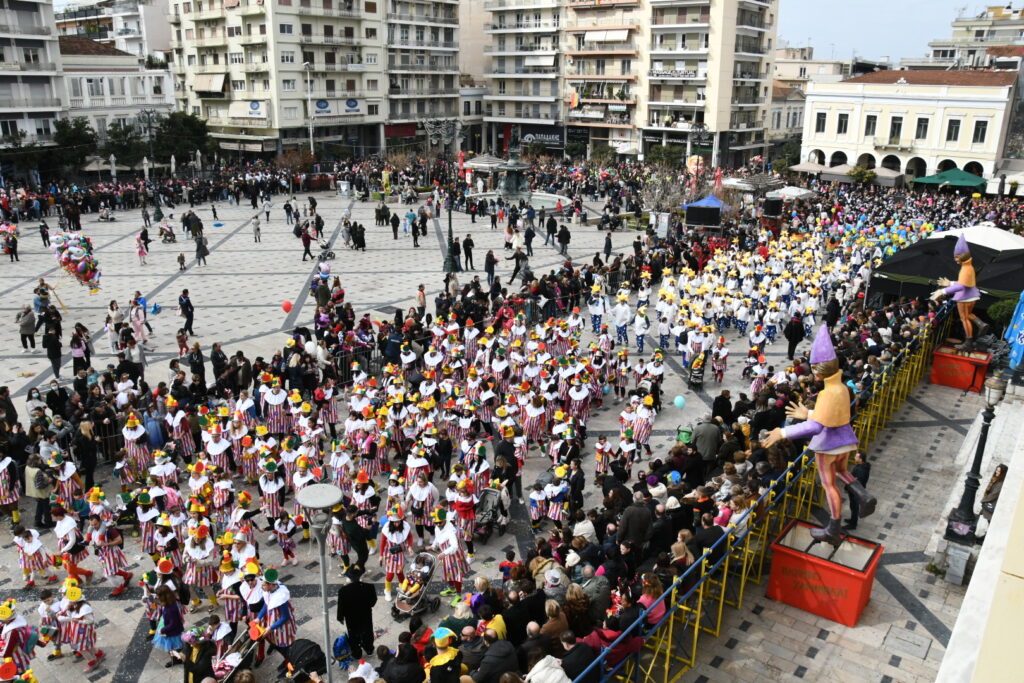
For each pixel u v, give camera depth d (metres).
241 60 71.00
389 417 17.66
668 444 18.98
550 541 12.90
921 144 64.56
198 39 74.06
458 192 54.53
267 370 20.06
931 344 23.36
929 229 38.94
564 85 84.50
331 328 23.39
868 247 34.72
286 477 15.96
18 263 36.47
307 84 71.38
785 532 12.90
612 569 11.63
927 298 24.09
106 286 32.66
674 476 14.15
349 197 58.91
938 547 13.45
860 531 14.72
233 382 20.00
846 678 10.94
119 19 89.25
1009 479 7.06
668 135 77.56
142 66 72.94
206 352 24.83
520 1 84.06
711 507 13.35
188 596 12.46
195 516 13.02
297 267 36.41
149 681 11.26
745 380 23.03
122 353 21.05
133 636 12.26
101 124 66.06
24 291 31.59
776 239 39.28
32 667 11.51
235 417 17.33
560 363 19.84
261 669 11.37
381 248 41.28
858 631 11.95
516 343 21.72
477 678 9.31
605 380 21.62
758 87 80.00
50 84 59.75
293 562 14.06
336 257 38.78
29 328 24.53
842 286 30.83
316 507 8.79
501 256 39.31
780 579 12.60
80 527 14.69
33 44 58.25
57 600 12.01
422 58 82.19
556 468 14.50
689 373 22.94
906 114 64.81
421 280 34.12
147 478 15.29
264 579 11.12
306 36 70.19
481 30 93.44
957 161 63.19
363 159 72.25
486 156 54.66
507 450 15.80
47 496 14.87
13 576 13.77
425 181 64.00
